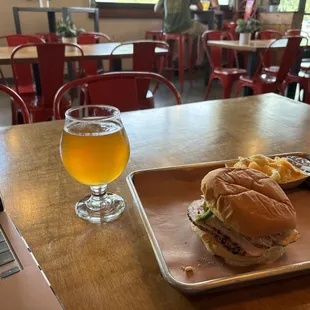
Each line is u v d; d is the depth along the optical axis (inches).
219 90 174.1
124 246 18.8
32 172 27.3
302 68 137.0
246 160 23.8
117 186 25.1
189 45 179.0
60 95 46.4
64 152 20.7
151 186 23.5
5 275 14.7
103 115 25.1
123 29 201.2
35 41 117.7
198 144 33.3
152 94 88.0
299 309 14.9
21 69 101.0
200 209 18.4
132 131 36.5
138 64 94.3
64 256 18.0
